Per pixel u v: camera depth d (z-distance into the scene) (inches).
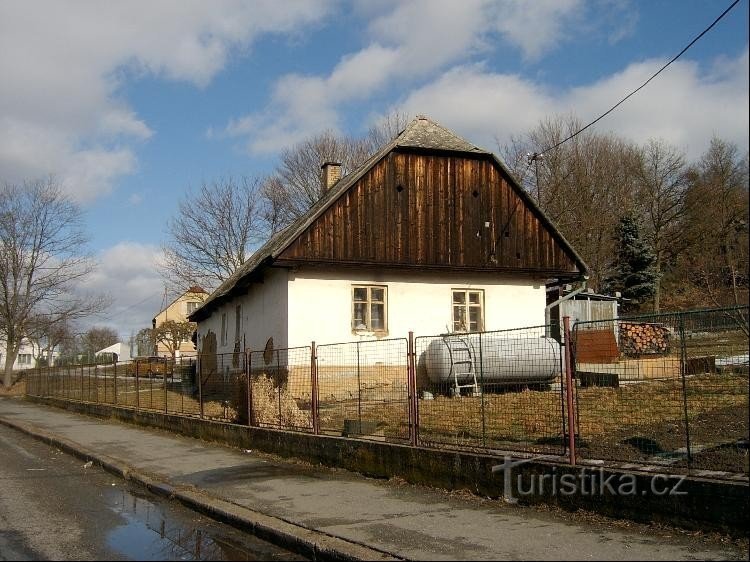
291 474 446.0
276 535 300.7
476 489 355.3
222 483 423.5
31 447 709.3
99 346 4367.6
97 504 395.9
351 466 440.8
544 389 498.0
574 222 1781.5
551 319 1058.7
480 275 872.3
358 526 303.6
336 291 800.9
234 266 1879.9
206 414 701.3
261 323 878.4
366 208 814.5
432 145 850.1
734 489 259.1
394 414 515.5
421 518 315.0
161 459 540.7
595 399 398.9
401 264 818.2
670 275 1615.4
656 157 1784.0
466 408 478.0
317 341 783.1
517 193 888.9
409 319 831.7
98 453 590.6
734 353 295.9
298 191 1923.0
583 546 260.7
